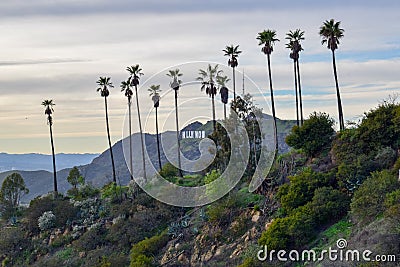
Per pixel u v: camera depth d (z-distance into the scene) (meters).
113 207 68.94
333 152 57.66
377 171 48.78
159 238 58.09
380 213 43.66
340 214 48.41
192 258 54.47
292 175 56.69
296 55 74.25
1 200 78.06
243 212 56.00
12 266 67.12
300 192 52.06
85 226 67.94
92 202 72.06
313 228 47.31
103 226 66.19
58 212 71.25
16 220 76.25
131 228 62.56
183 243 56.50
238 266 46.97
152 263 54.91
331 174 53.22
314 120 61.09
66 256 64.19
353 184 50.66
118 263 57.56
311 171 54.34
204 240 55.44
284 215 52.34
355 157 54.09
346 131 58.34
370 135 55.28
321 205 48.59
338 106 70.00
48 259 64.88
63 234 68.88
